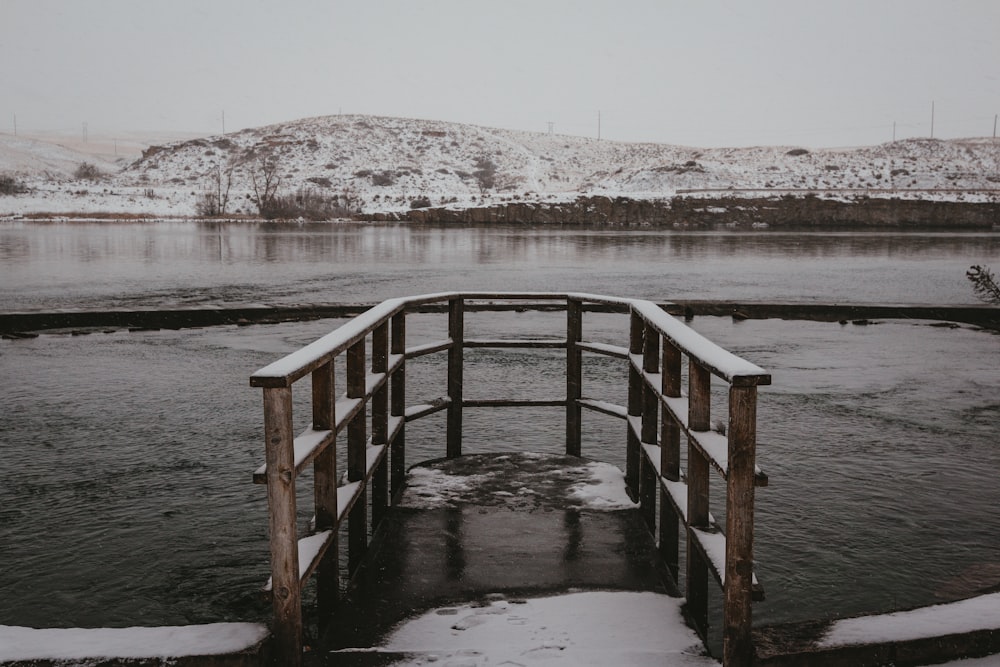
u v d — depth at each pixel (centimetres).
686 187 11456
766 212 8350
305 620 476
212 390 1146
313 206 9738
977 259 3928
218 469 790
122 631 327
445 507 541
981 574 560
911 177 11819
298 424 950
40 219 8338
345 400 441
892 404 1072
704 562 389
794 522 652
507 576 436
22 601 529
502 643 356
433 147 18062
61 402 1072
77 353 1452
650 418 522
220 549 604
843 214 8325
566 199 9269
